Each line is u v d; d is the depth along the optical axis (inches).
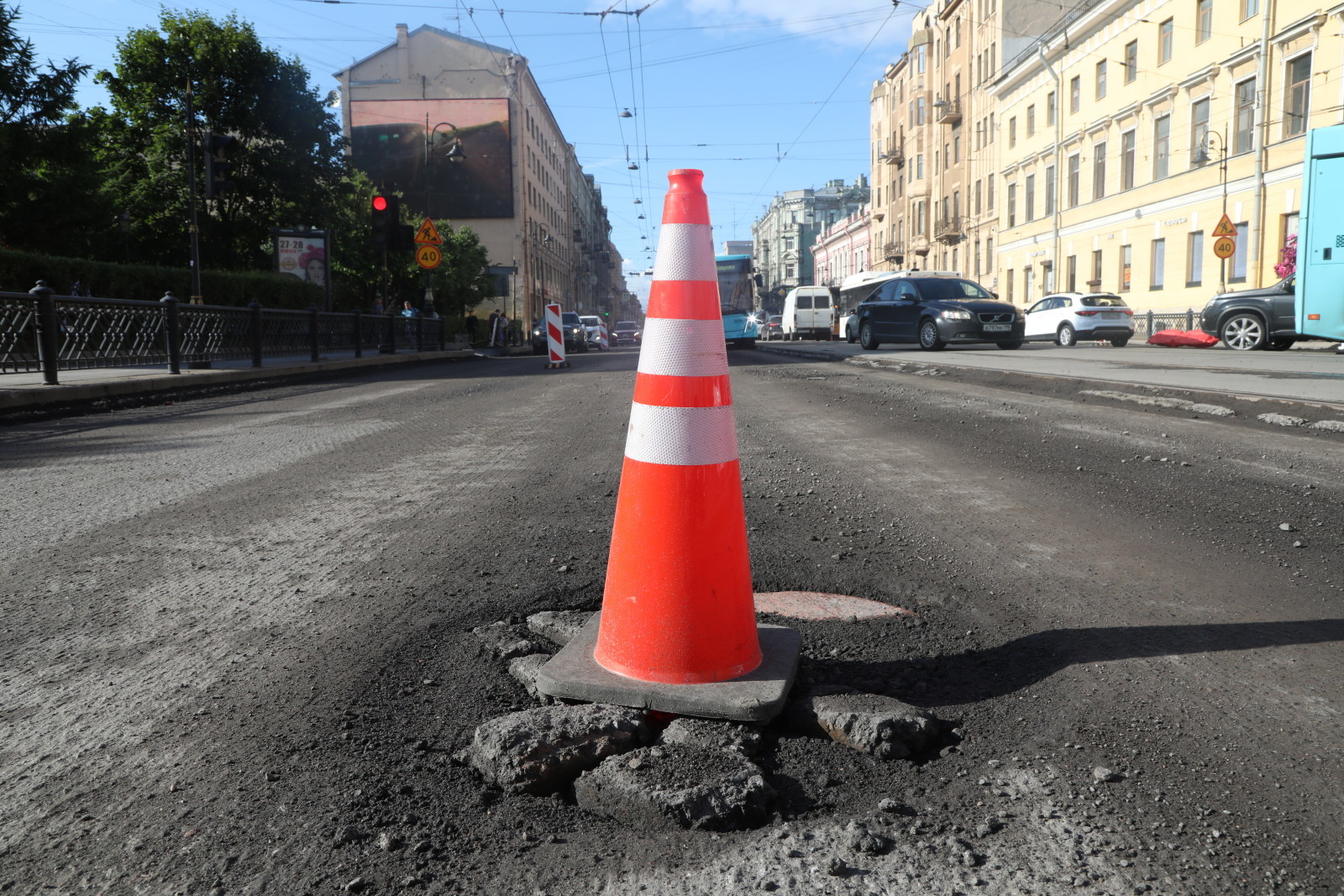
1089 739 77.7
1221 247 924.6
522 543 145.9
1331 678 89.5
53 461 240.1
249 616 111.7
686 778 69.3
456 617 110.6
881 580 125.3
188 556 140.9
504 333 1637.6
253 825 66.0
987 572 128.5
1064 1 1643.7
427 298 1122.0
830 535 150.0
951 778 72.5
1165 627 104.7
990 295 784.9
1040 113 1517.0
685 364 89.0
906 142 2379.4
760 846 63.7
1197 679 89.8
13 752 77.6
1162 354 640.4
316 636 104.4
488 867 61.4
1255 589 119.0
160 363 511.2
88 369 447.2
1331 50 863.7
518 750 72.4
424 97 2338.8
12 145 1008.9
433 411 361.1
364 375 673.0
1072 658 95.5
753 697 81.7
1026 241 1593.3
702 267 91.7
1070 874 59.5
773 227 5516.7
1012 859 61.3
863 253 3129.9
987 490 184.9
